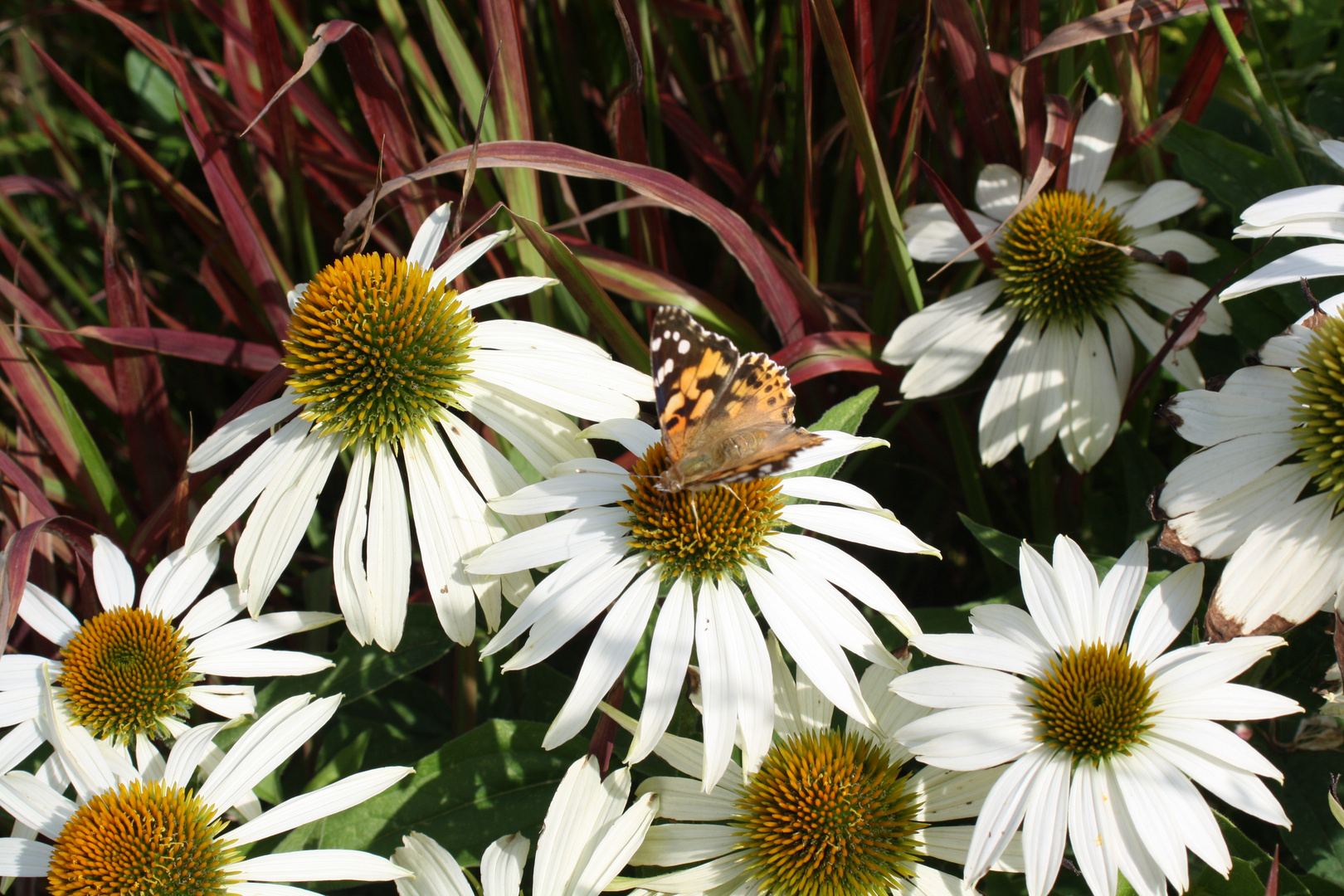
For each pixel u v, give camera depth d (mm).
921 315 734
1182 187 732
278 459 687
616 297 786
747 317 802
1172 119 725
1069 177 743
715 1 796
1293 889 660
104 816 659
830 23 693
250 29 775
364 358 676
